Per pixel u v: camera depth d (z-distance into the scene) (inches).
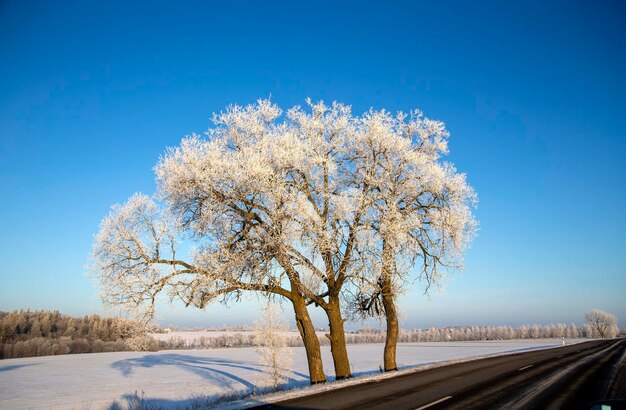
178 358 2524.6
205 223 611.5
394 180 731.4
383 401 427.5
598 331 5418.3
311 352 666.8
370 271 637.9
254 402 425.4
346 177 764.0
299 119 717.9
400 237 644.7
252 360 2319.1
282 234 595.2
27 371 1882.4
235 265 602.5
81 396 1154.7
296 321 682.8
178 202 629.9
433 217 748.6
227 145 700.7
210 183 600.1
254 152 653.9
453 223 754.2
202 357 2593.5
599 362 999.0
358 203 650.2
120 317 620.4
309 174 673.6
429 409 385.7
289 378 1300.4
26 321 3169.3
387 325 818.2
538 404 418.6
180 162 634.8
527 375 697.0
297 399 441.7
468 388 530.3
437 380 615.5
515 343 3700.8
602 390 525.7
